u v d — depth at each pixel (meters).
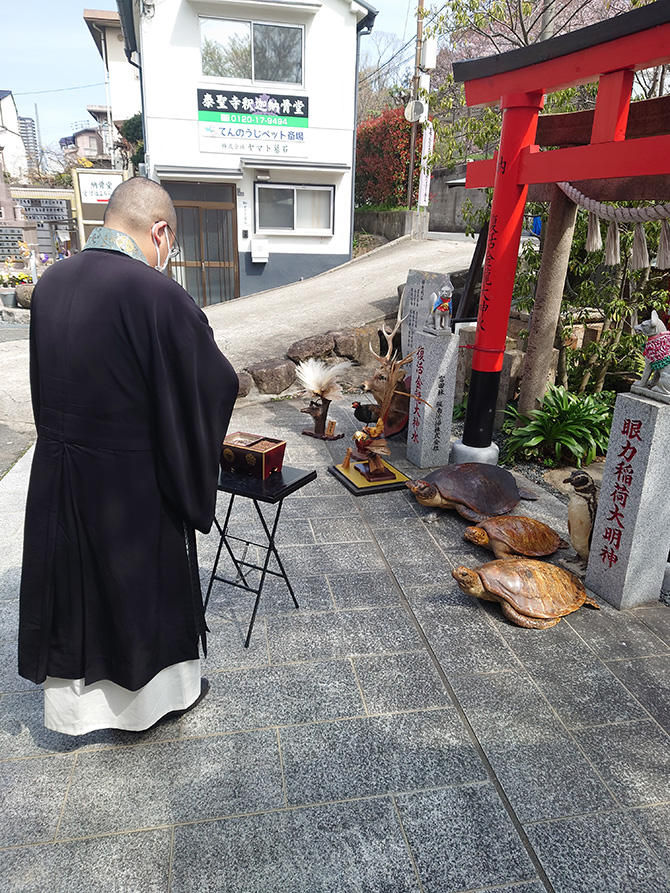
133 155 18.56
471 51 12.12
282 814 2.00
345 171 12.15
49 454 1.86
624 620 3.09
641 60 3.32
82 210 13.55
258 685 2.57
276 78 11.62
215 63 11.27
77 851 1.86
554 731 2.37
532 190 5.28
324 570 3.46
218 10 10.90
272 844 1.89
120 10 11.18
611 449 3.08
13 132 36.19
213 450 1.97
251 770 2.16
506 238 4.49
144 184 1.95
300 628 2.95
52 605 1.95
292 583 3.32
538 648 2.86
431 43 12.21
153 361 1.78
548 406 5.23
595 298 6.08
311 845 1.89
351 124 12.13
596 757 2.26
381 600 3.19
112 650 2.00
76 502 1.86
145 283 1.79
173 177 11.46
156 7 10.67
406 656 2.78
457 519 4.10
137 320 1.77
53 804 2.02
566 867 1.85
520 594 3.01
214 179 11.65
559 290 5.23
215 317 9.52
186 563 2.07
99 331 1.77
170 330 1.79
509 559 3.26
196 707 2.45
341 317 8.65
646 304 5.98
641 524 3.02
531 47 3.90
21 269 15.73
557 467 5.16
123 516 1.88
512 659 2.78
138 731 2.30
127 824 1.95
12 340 9.79
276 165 11.67
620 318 5.85
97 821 1.96
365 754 2.24
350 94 11.96
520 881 1.81
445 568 3.51
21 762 2.18
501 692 2.57
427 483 3.95
